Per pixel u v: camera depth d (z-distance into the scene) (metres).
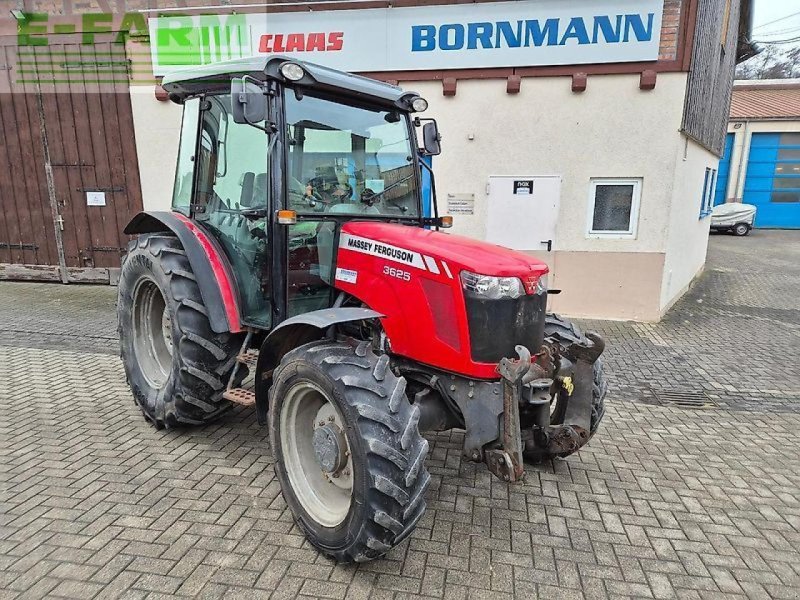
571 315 7.09
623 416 4.24
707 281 10.38
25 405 4.10
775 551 2.63
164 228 3.96
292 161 2.89
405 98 3.24
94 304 7.27
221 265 3.30
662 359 5.65
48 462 3.24
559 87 6.48
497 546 2.59
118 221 8.10
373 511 2.13
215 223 3.45
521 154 6.73
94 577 2.29
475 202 6.95
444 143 6.86
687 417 4.24
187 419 3.40
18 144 8.00
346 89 2.95
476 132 6.77
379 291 2.74
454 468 3.30
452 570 2.40
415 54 6.64
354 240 2.85
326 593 2.23
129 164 7.86
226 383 3.36
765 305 8.33
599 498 3.04
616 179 6.62
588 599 2.27
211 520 2.70
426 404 2.64
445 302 2.49
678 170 6.65
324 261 3.00
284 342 2.75
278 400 2.59
